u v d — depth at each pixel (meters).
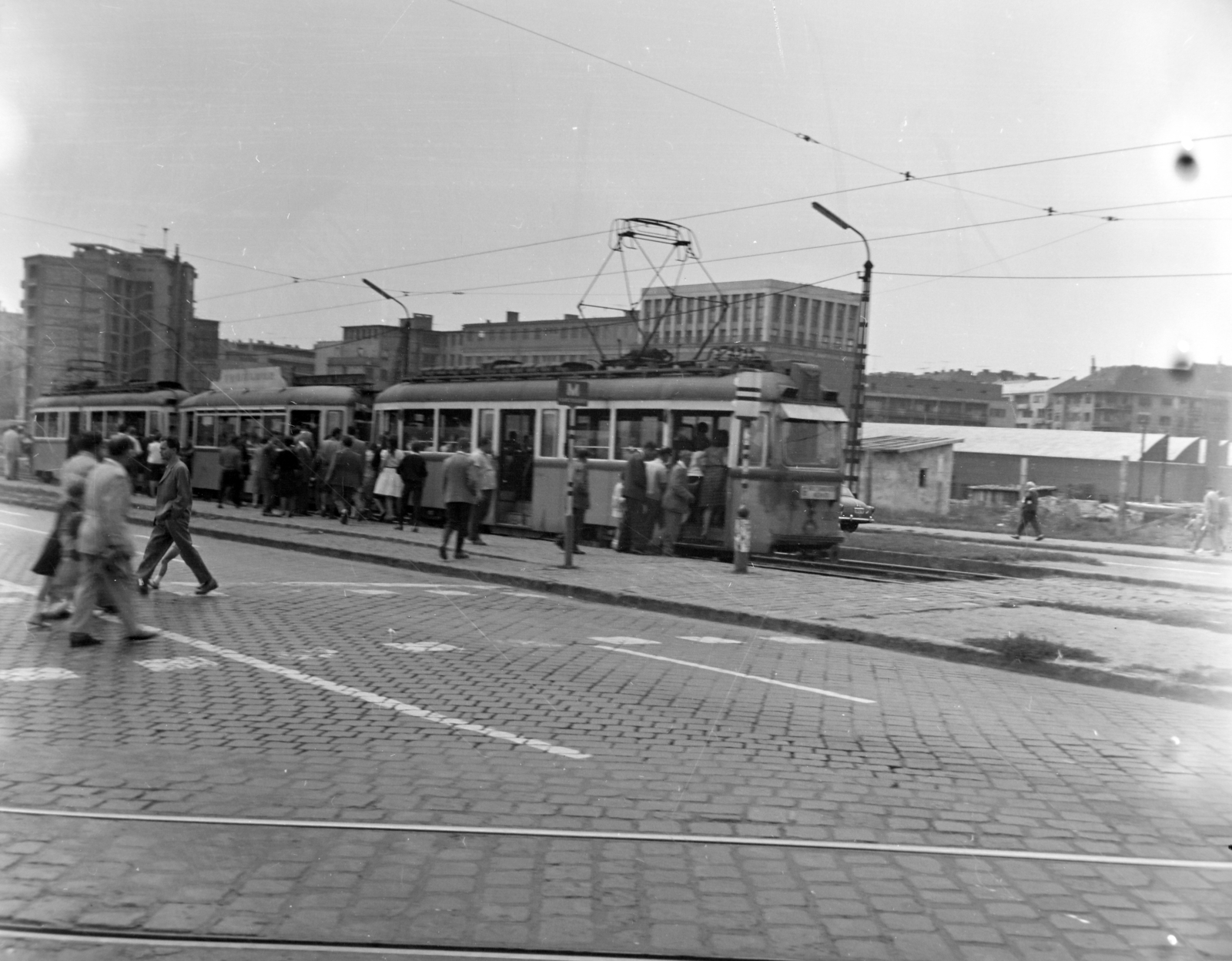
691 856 4.83
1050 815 5.61
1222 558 28.33
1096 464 54.12
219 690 7.91
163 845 4.76
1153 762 6.83
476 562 17.28
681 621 12.93
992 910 4.32
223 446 31.25
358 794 5.55
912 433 60.59
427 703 7.69
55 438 34.41
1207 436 41.47
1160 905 4.41
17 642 9.60
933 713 8.15
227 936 3.89
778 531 19.28
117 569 9.64
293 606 12.37
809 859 4.85
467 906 4.20
